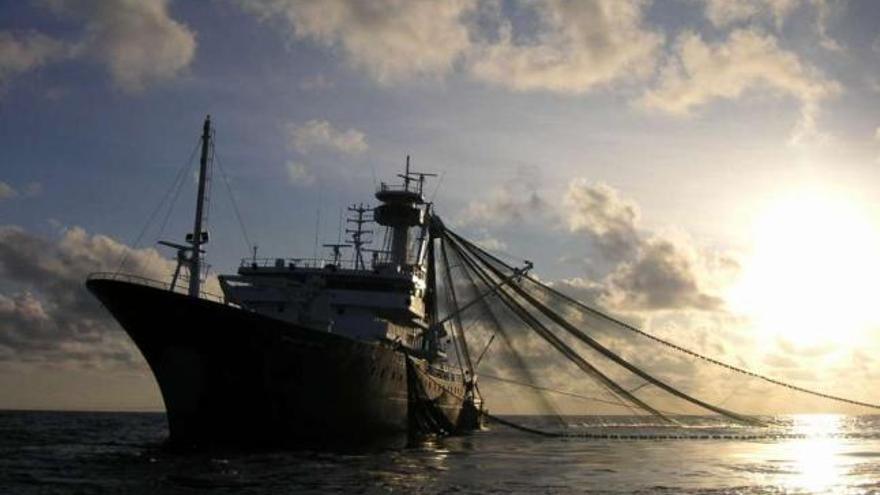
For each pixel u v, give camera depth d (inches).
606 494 1432.1
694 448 2999.5
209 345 1753.2
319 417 1910.7
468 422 3494.1
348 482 1432.1
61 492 1296.8
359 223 2930.6
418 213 2874.0
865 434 5300.2
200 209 1838.1
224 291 2389.3
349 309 2413.9
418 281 2561.5
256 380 1795.0
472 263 2933.1
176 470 1556.3
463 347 2945.4
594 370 2930.6
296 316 2158.0
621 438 3777.1
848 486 1672.0
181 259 1818.4
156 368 1803.6
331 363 1899.6
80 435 3152.1
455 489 1417.3
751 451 2844.5
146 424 5162.4
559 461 2117.4
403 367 2310.5
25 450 2169.0
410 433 2447.1
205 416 1798.7
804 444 3550.7
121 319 1777.8
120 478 1453.0
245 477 1462.8
